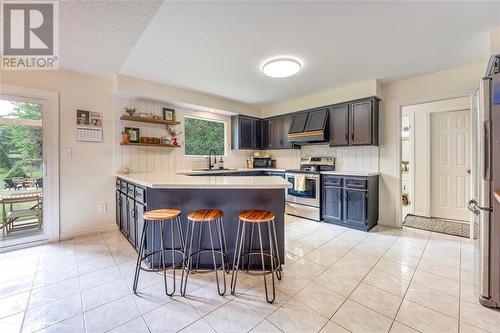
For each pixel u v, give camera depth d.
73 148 3.17
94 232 3.32
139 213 2.51
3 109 2.74
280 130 4.96
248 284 2.01
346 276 2.14
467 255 2.58
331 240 3.06
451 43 2.42
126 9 1.85
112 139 3.50
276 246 2.11
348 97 3.78
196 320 1.57
